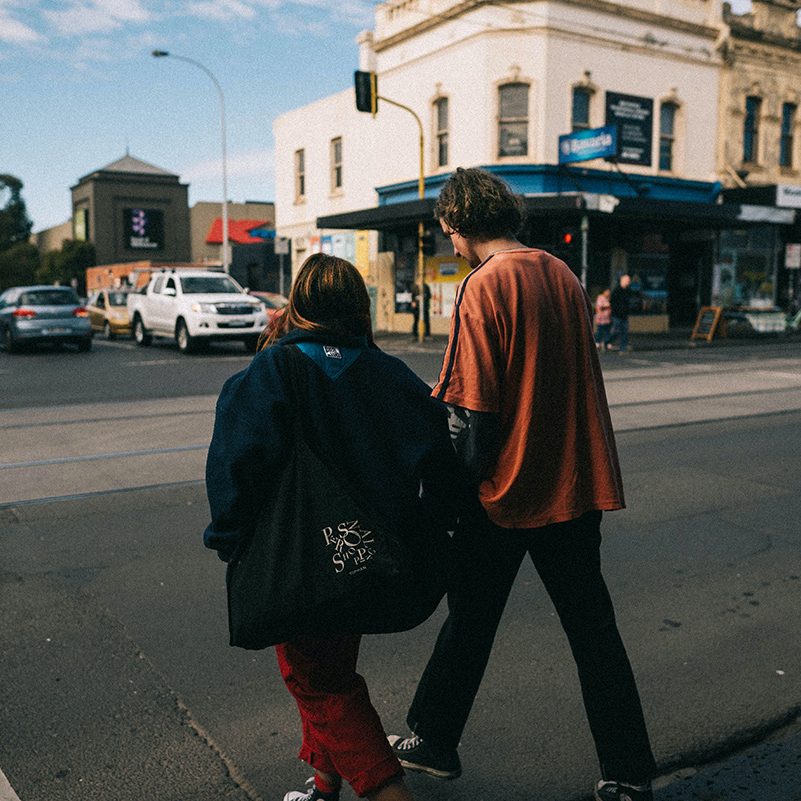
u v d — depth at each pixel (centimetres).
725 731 284
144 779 256
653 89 2306
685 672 327
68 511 554
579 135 2041
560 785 255
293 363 195
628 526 519
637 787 230
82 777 257
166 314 1958
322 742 207
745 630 367
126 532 508
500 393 221
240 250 3866
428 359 1666
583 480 227
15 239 7306
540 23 2094
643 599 402
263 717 293
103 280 4297
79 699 305
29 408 1013
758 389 1168
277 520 187
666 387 1191
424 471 203
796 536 499
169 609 389
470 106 2195
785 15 2553
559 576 233
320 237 2923
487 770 263
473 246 238
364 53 2533
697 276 2588
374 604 188
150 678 322
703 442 786
